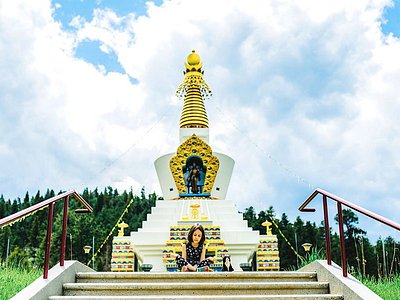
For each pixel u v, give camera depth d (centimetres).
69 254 4506
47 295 674
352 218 3309
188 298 668
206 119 2653
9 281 945
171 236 1897
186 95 2716
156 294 727
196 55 2780
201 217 1977
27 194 7450
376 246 2867
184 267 995
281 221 4650
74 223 4741
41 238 4884
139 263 2172
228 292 729
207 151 2336
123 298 665
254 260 2114
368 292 657
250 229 2052
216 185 2438
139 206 6662
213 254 1842
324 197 856
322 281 795
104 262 4800
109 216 6338
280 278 812
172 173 2328
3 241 4928
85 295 733
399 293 945
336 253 3275
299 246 4294
